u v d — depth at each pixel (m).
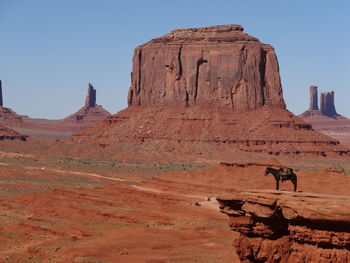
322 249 36.84
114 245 73.62
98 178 165.88
